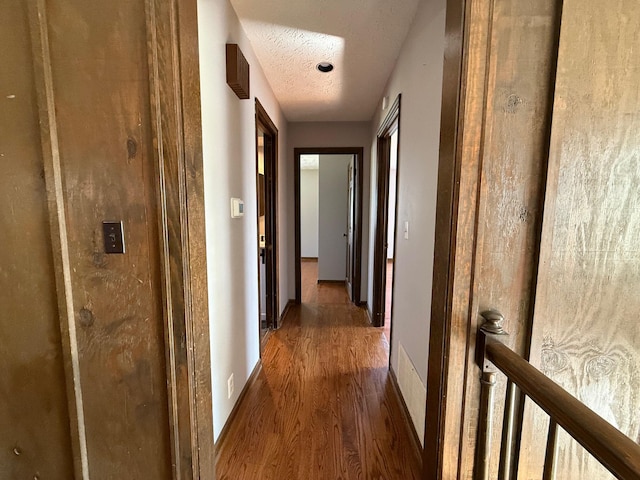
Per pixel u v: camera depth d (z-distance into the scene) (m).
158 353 0.91
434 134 1.31
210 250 1.36
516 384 0.75
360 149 3.63
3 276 0.89
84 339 0.91
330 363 2.36
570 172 0.83
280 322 3.19
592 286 0.87
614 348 0.89
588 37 0.79
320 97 2.83
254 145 2.08
